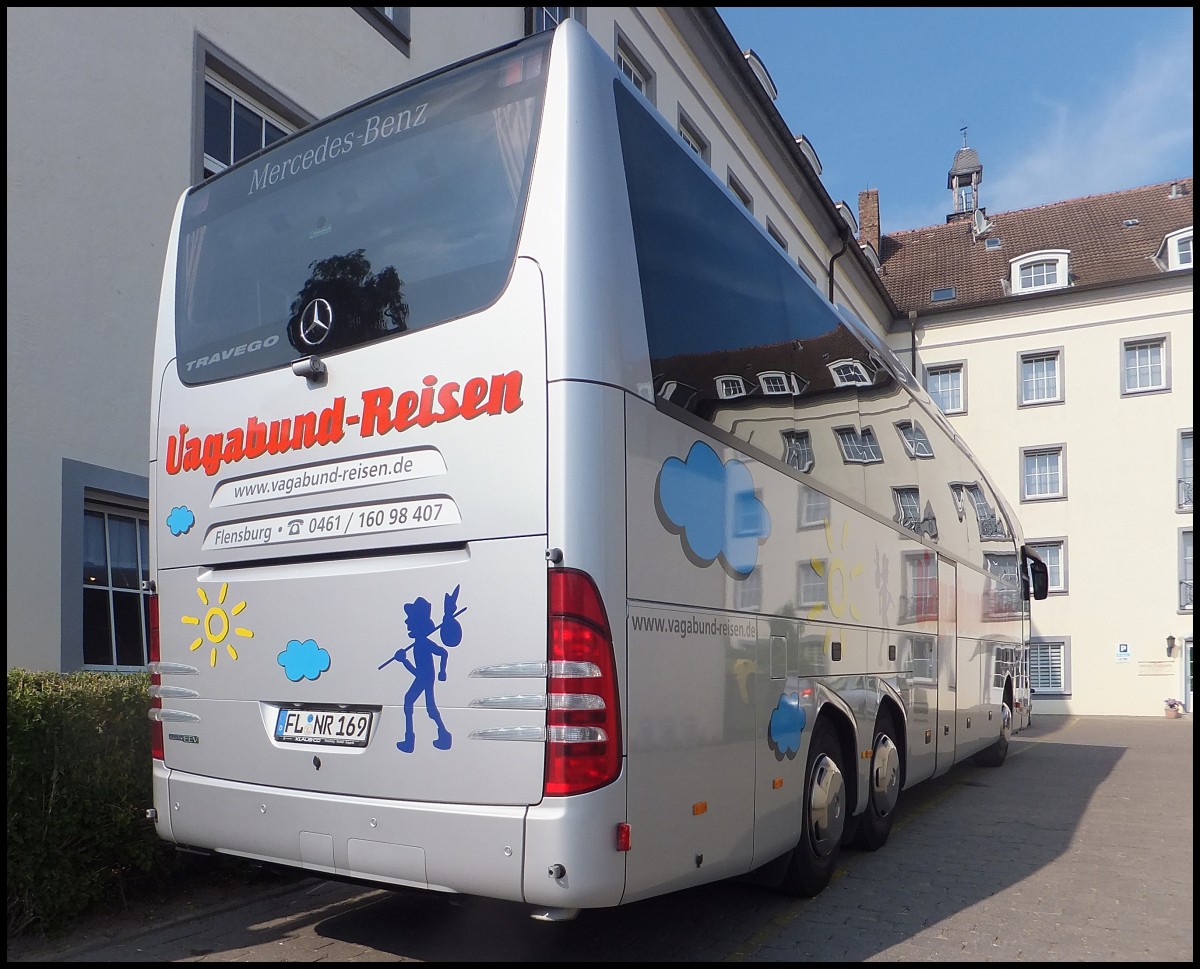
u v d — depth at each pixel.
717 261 4.96
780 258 5.93
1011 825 8.34
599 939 4.93
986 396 33.22
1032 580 15.90
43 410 6.99
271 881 5.84
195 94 8.48
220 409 4.71
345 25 10.35
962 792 10.48
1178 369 30.91
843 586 6.25
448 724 3.84
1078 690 30.75
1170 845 7.49
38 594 6.83
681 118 19.19
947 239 38.62
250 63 9.15
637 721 3.82
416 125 4.42
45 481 6.95
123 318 7.64
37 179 7.08
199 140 8.50
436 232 4.19
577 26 4.16
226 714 4.53
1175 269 31.62
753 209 22.81
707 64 20.39
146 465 7.76
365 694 4.07
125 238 7.72
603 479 3.76
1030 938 5.07
